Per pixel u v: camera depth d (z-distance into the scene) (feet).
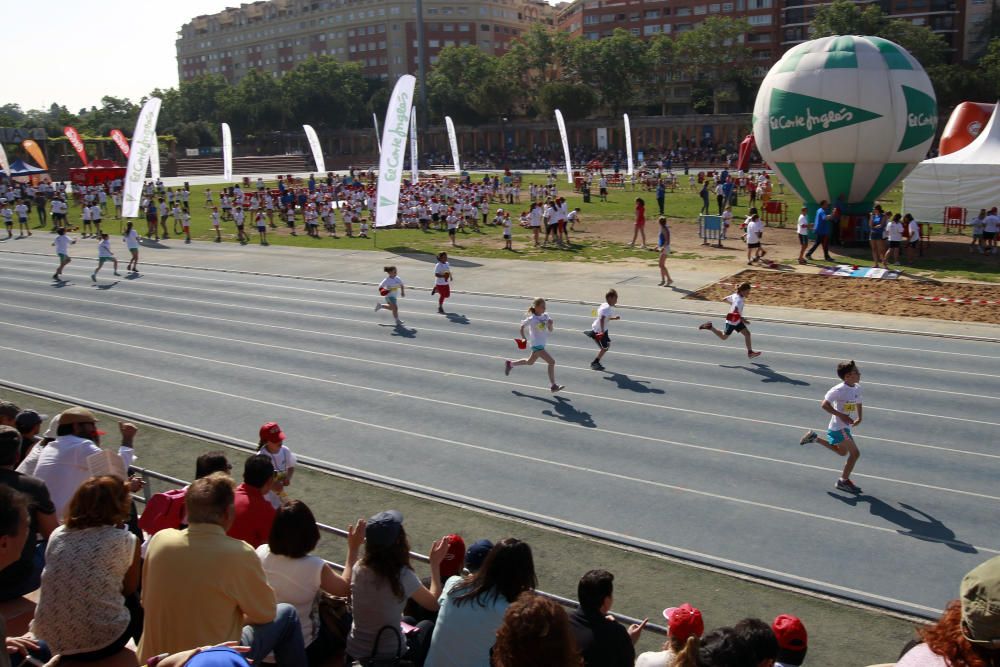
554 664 12.80
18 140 301.02
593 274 93.45
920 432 45.37
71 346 67.15
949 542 33.40
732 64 364.99
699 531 34.63
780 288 83.71
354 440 45.55
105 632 18.45
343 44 474.90
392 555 19.65
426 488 39.11
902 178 114.01
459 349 63.82
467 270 98.22
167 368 60.39
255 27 517.96
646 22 399.44
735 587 30.25
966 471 40.24
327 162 382.42
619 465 41.65
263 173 356.38
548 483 39.60
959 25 342.44
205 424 48.39
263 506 24.09
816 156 107.65
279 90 415.85
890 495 37.83
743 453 42.91
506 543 17.92
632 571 31.42
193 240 130.72
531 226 115.96
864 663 25.59
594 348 63.36
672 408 49.78
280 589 20.25
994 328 67.05
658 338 66.08
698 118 342.44
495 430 46.70
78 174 218.18
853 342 63.87
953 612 9.91
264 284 92.89
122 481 19.49
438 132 383.24
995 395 51.11
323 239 128.26
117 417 49.73
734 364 58.59
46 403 52.65
